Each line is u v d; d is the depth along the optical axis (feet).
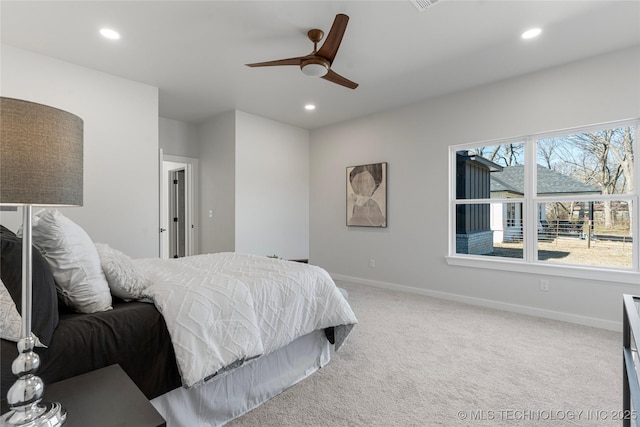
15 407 2.71
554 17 7.68
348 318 6.89
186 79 11.35
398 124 14.30
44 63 9.52
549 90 10.39
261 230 15.75
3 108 2.56
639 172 9.16
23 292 2.87
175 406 4.68
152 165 11.84
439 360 7.33
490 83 11.59
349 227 16.24
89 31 8.32
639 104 8.91
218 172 15.58
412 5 7.27
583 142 10.14
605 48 9.11
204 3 7.25
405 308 11.39
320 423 5.16
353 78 11.21
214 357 4.53
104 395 3.22
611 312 9.39
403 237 14.11
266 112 15.03
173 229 20.16
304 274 6.74
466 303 12.11
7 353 3.35
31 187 2.66
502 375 6.64
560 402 5.70
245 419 5.28
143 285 5.16
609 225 9.68
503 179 11.71
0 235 3.66
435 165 13.10
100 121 10.60
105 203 10.68
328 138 17.24
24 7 7.27
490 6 7.28
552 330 9.23
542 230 10.87
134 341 4.25
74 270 4.32
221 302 5.04
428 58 9.77
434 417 5.29
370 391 6.08
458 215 12.84
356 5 7.29
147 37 8.65
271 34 8.55
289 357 6.39
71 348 3.76
